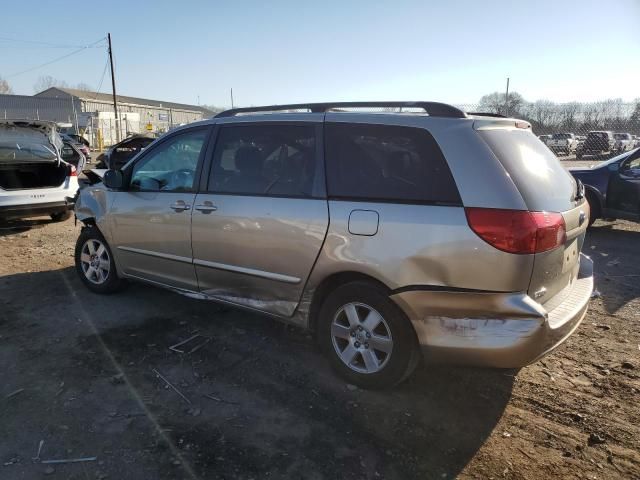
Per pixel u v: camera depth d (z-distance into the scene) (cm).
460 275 282
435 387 338
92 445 275
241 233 369
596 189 858
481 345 281
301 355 383
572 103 1747
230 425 295
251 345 399
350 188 322
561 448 278
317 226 328
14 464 259
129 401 318
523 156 309
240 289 385
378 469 261
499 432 292
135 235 452
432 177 296
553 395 330
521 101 1736
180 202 410
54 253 690
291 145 355
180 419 300
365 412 309
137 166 459
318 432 290
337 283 340
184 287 429
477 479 254
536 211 280
